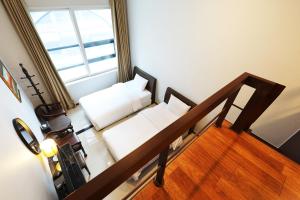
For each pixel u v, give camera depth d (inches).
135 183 104.3
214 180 49.8
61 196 79.4
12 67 122.6
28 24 114.5
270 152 57.8
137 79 173.8
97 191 19.4
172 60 132.8
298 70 68.4
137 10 142.2
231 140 61.9
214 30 93.8
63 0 124.2
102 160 122.0
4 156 39.9
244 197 46.3
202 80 115.3
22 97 107.2
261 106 52.7
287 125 80.7
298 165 54.0
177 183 48.8
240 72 90.5
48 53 130.3
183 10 105.9
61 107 146.1
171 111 138.9
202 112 32.6
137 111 169.3
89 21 147.1
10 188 35.2
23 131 68.1
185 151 57.6
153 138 26.4
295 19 63.1
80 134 141.0
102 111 138.5
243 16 78.4
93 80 172.9
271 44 73.1
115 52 175.5
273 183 49.5
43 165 78.0
